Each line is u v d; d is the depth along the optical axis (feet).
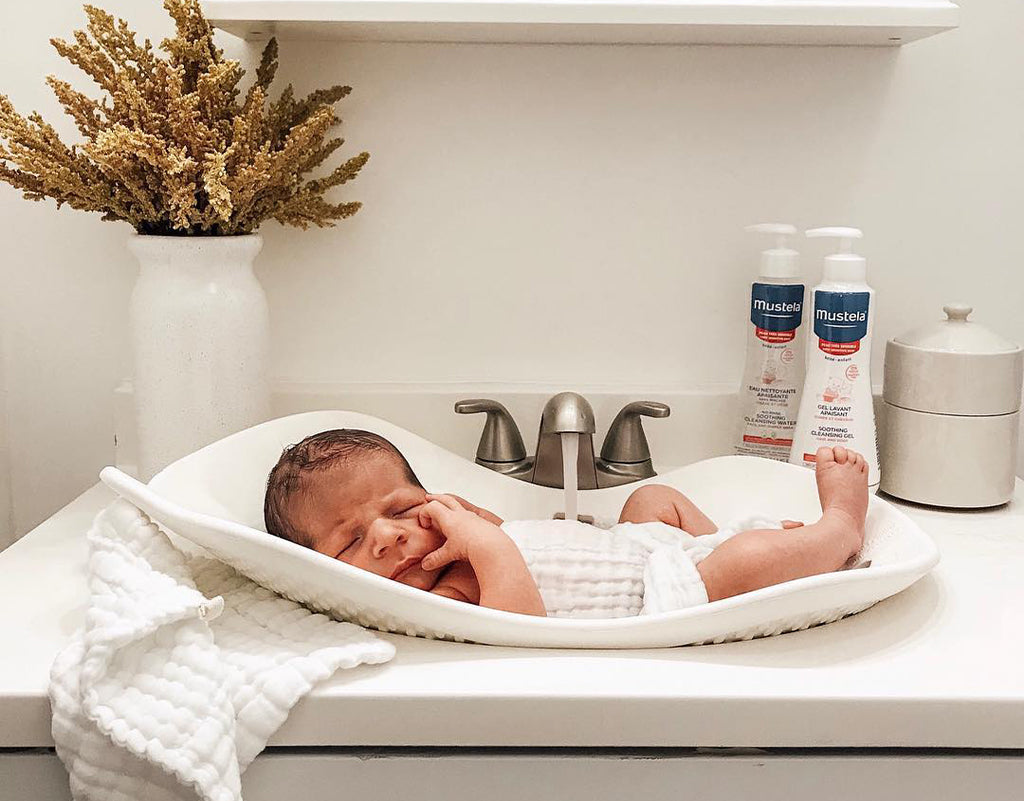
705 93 3.99
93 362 4.11
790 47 3.95
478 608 2.49
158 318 3.42
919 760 2.40
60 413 4.16
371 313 4.12
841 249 3.63
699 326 4.16
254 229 3.66
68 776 2.40
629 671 2.45
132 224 3.58
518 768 2.39
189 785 2.24
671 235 4.09
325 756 2.38
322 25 3.54
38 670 2.44
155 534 2.66
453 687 2.36
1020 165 4.06
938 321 3.84
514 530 3.24
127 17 3.88
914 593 2.96
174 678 2.31
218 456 3.18
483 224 4.07
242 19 3.41
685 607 2.77
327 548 3.10
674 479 3.68
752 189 4.06
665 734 2.35
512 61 3.95
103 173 3.44
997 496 3.64
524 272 4.10
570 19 3.39
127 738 2.20
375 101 3.96
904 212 4.09
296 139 3.42
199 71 3.49
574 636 2.53
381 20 3.40
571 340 4.16
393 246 4.07
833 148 4.04
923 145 4.04
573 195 4.06
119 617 2.35
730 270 4.11
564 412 3.42
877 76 3.98
